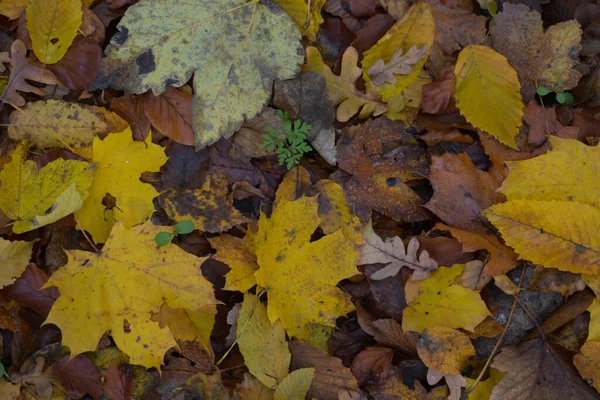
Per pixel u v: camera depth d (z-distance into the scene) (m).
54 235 1.04
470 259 1.05
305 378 1.02
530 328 1.05
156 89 1.03
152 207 1.03
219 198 1.05
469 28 1.09
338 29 1.09
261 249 1.02
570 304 1.04
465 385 1.03
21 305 1.03
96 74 1.06
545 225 1.02
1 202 1.02
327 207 1.05
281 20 1.05
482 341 1.05
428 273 1.04
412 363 1.05
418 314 1.03
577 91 1.09
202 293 1.01
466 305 1.03
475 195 1.05
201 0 1.04
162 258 1.01
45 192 1.02
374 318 1.05
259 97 1.05
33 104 1.04
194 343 1.04
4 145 1.05
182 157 1.06
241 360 1.05
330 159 1.06
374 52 1.07
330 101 1.06
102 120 1.05
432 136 1.07
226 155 1.06
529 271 1.05
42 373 1.02
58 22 1.04
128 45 1.03
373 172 1.06
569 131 1.07
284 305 1.02
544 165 1.03
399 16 1.09
